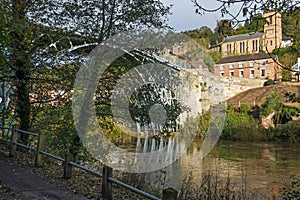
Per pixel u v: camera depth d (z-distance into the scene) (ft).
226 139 83.71
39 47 29.78
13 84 31.40
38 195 17.54
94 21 29.73
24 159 27.25
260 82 120.88
